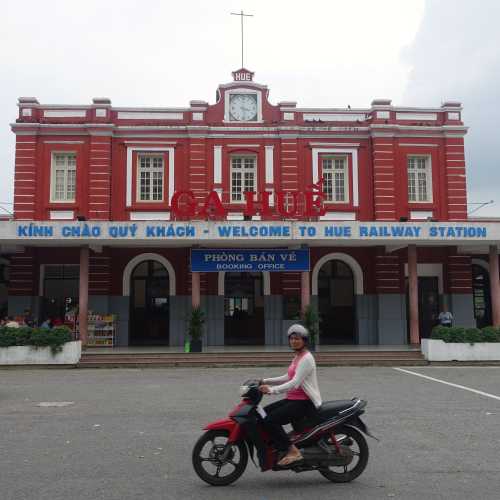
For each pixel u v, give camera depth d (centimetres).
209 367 1773
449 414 994
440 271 2270
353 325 2252
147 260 2222
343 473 633
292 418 633
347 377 1510
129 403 1107
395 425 904
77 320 2053
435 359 1812
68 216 2148
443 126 2239
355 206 2216
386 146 2219
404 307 2202
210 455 632
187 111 2230
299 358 645
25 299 2139
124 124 2208
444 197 2241
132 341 2206
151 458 718
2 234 1862
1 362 1730
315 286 2214
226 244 2009
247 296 2250
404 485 612
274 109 2250
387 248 2177
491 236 1953
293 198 1975
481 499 565
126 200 2173
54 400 1148
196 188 2186
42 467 677
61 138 2172
